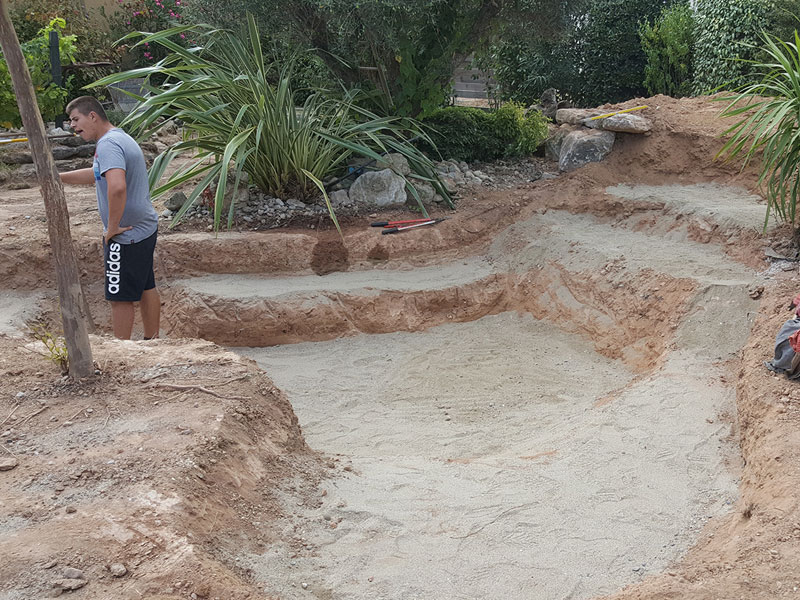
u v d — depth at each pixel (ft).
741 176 31.81
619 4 46.37
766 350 18.81
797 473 13.52
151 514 11.41
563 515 14.24
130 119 28.07
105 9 54.19
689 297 23.35
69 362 15.60
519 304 29.58
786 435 14.89
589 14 46.57
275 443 15.34
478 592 11.69
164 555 10.61
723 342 21.58
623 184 33.71
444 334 28.25
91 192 34.76
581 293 27.43
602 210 32.14
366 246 30.32
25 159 36.42
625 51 47.16
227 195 31.35
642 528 13.82
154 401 15.06
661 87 45.42
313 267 29.73
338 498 14.53
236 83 29.68
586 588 11.90
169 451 13.12
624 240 29.30
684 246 27.81
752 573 11.08
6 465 12.60
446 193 32.99
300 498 14.19
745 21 38.70
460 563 12.46
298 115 34.32
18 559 10.30
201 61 30.01
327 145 32.30
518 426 20.79
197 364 16.79
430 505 14.49
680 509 14.52
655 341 23.49
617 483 15.55
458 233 31.76
